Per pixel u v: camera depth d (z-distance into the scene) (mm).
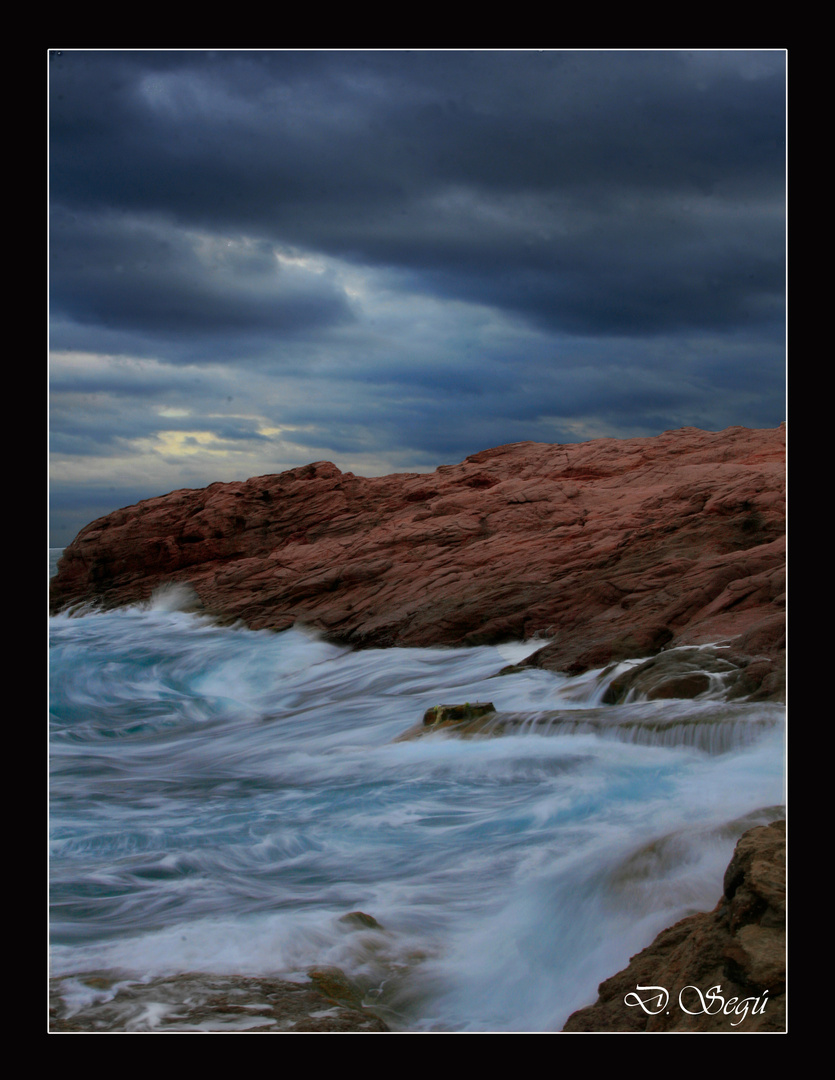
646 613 16297
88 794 11445
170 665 23656
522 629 19391
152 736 16875
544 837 7977
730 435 31750
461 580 22562
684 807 8141
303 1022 4684
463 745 11914
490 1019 5156
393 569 25500
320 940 6051
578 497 27812
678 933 5246
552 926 6047
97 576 35562
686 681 11953
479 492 29406
